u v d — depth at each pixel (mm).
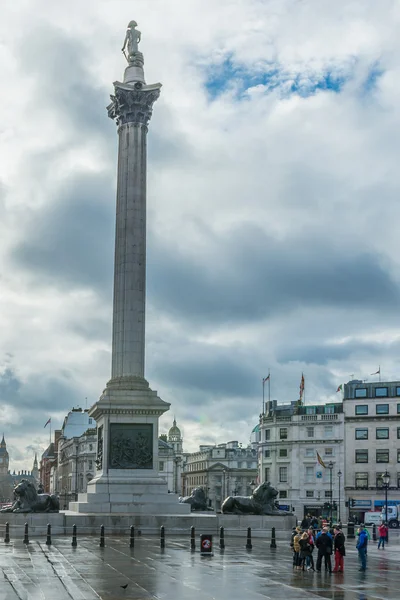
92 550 49875
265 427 150250
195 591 32844
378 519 118312
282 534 66625
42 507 68625
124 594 31656
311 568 42719
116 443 74500
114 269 81500
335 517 139125
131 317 79250
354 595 32406
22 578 36000
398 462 137625
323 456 142875
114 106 85000
